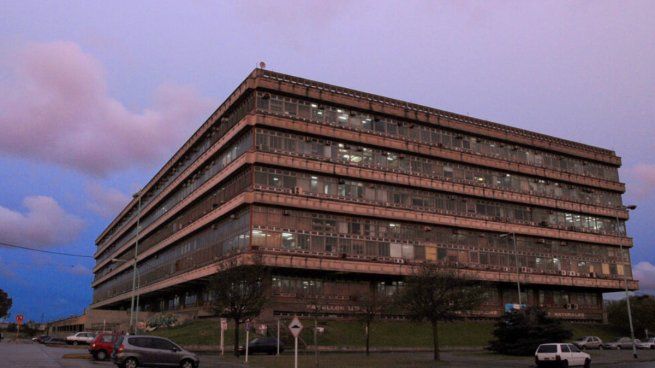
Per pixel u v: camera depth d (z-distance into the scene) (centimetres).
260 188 5616
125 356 2625
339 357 3856
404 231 6419
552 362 3234
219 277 3922
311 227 5809
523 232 7294
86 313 8562
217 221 6369
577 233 7850
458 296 3722
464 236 6862
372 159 6381
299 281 5756
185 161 7956
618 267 8262
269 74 5934
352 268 5825
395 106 6656
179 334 5191
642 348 5856
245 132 5931
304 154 5928
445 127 7025
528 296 7425
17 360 3186
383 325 5903
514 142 7638
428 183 6638
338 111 6294
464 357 4066
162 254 8531
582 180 8188
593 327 7700
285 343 4894
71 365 2873
